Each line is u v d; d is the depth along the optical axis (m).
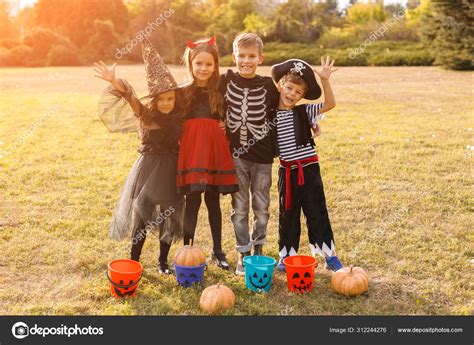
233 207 3.79
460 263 3.79
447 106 10.91
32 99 12.18
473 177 5.83
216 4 30.69
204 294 3.19
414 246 4.09
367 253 3.98
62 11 29.17
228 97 3.65
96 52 27.47
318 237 3.72
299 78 3.58
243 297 3.34
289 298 3.33
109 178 5.79
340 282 3.35
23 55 27.17
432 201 5.08
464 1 18.83
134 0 30.73
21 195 5.23
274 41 25.62
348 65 22.00
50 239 4.18
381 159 6.54
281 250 3.80
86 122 9.00
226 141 3.61
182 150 3.56
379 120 9.29
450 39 19.42
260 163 3.70
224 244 4.18
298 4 26.59
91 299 3.30
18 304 3.21
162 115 3.56
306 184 3.69
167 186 3.58
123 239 3.87
